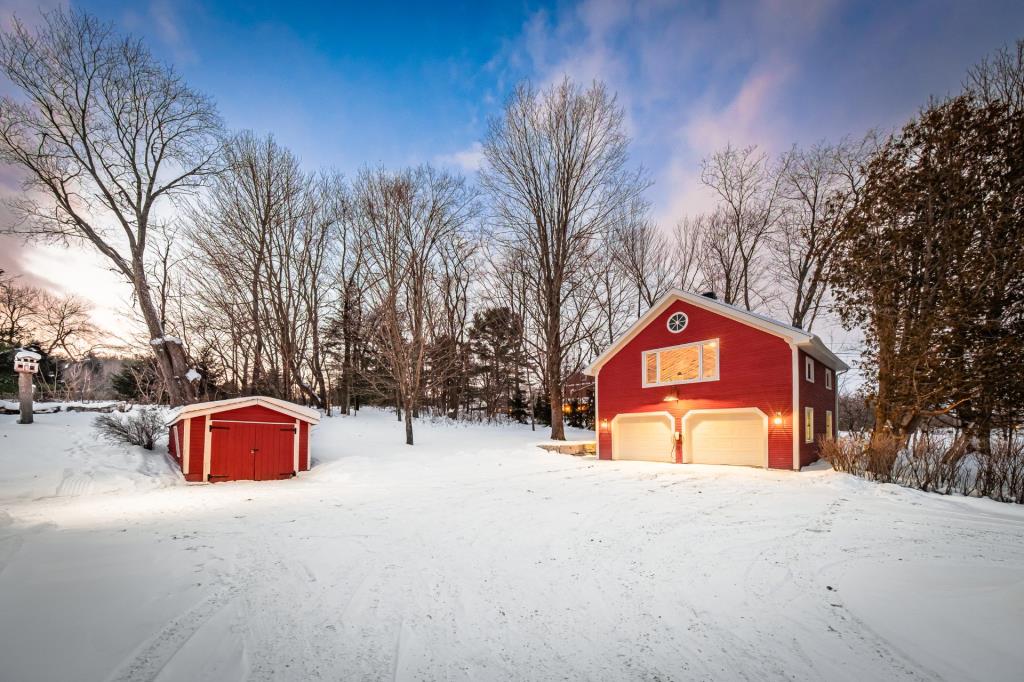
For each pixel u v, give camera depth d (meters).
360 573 5.32
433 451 19.44
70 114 19.78
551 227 26.58
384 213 26.17
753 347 16.08
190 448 14.08
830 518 7.87
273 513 8.78
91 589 4.31
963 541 6.38
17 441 14.28
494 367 37.72
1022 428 11.23
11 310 31.20
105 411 20.34
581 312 31.22
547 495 10.46
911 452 11.63
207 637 3.65
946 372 11.70
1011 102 13.67
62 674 2.95
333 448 19.20
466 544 6.53
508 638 3.84
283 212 27.80
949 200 12.73
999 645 3.57
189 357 26.69
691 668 3.39
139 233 21.12
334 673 3.24
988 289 11.80
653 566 5.60
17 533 6.29
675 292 17.95
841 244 15.07
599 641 3.80
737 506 9.01
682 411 17.70
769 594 4.73
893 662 3.44
